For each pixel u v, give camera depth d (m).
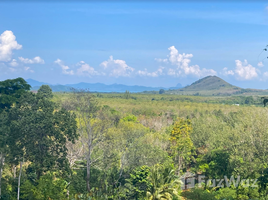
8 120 33.38
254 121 44.31
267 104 30.44
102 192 35.91
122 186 36.25
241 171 35.91
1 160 30.70
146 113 100.12
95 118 39.19
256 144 38.72
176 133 49.97
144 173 35.78
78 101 36.41
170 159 45.62
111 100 133.25
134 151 38.38
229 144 41.44
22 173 34.78
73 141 35.53
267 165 35.38
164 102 142.00
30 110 33.78
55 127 34.53
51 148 35.41
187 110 107.75
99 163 38.75
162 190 33.69
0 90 36.06
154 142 51.62
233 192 35.16
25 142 32.97
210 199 36.78
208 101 169.75
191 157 52.09
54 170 34.31
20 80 37.72
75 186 33.94
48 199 29.42
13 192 32.06
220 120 79.12
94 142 38.72
